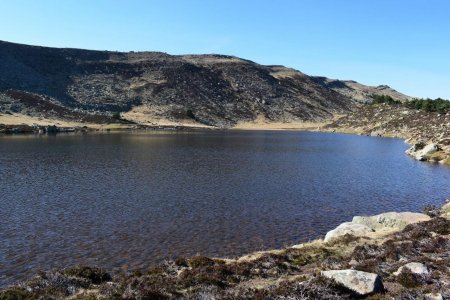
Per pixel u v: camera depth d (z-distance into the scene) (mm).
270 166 76562
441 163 86188
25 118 180875
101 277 20859
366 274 17750
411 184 59594
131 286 19109
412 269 19781
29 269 25344
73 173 62531
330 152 108688
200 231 34000
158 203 43750
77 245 29969
